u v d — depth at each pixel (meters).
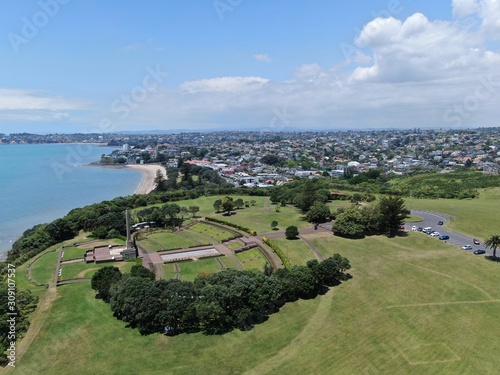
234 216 170.25
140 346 70.88
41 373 64.12
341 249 121.50
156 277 102.38
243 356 67.62
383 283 96.31
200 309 73.94
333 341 71.88
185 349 69.75
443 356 67.31
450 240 128.88
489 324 77.25
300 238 133.38
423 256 114.06
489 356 67.19
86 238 140.25
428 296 89.25
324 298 89.06
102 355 68.44
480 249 119.19
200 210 187.50
